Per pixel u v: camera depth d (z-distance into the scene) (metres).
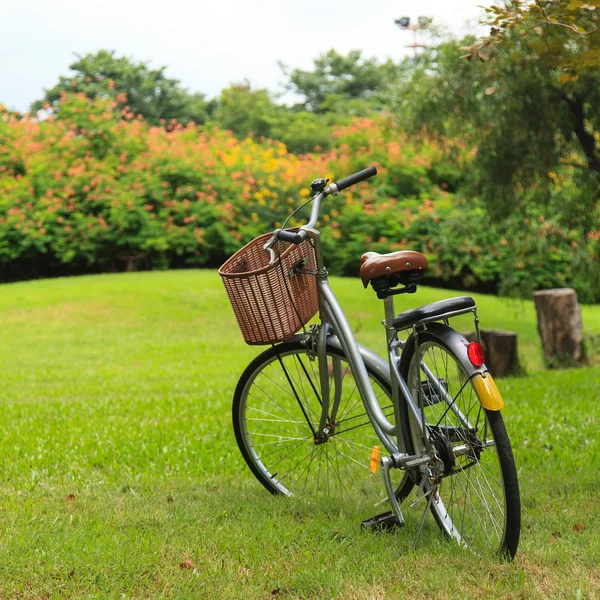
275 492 4.44
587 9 4.37
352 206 22.69
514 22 4.59
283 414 6.89
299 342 4.17
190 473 5.02
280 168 23.73
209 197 22.45
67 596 3.04
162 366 12.23
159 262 23.19
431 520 3.84
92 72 43.31
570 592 2.94
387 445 3.68
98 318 16.52
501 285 13.68
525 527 3.69
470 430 3.30
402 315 3.42
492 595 2.96
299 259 3.86
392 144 22.78
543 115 10.11
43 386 10.18
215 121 41.09
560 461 5.03
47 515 3.97
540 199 11.24
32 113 25.41
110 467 5.17
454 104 10.89
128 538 3.56
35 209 22.53
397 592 2.99
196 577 3.13
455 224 14.26
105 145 23.77
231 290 3.82
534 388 8.56
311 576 3.11
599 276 11.81
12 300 17.64
